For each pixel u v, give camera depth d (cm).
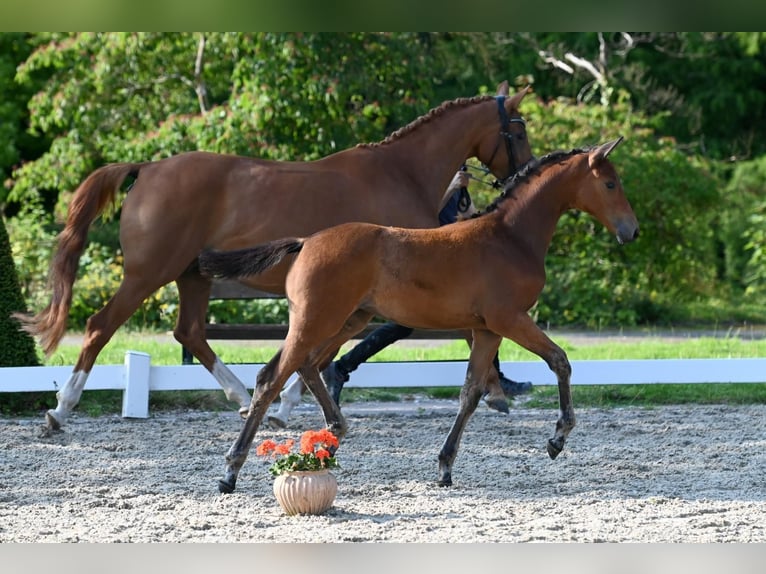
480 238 796
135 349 1633
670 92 3300
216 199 958
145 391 1138
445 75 2897
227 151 2142
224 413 1178
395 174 999
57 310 974
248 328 1248
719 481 836
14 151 2938
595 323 2241
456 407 1209
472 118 1038
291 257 932
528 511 743
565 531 684
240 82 2264
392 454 944
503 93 1109
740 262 2806
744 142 3375
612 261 2366
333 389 1061
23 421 1110
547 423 1102
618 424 1090
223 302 2012
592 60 3312
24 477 846
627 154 2361
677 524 704
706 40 3262
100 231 2462
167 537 670
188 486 819
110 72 2367
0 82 2916
